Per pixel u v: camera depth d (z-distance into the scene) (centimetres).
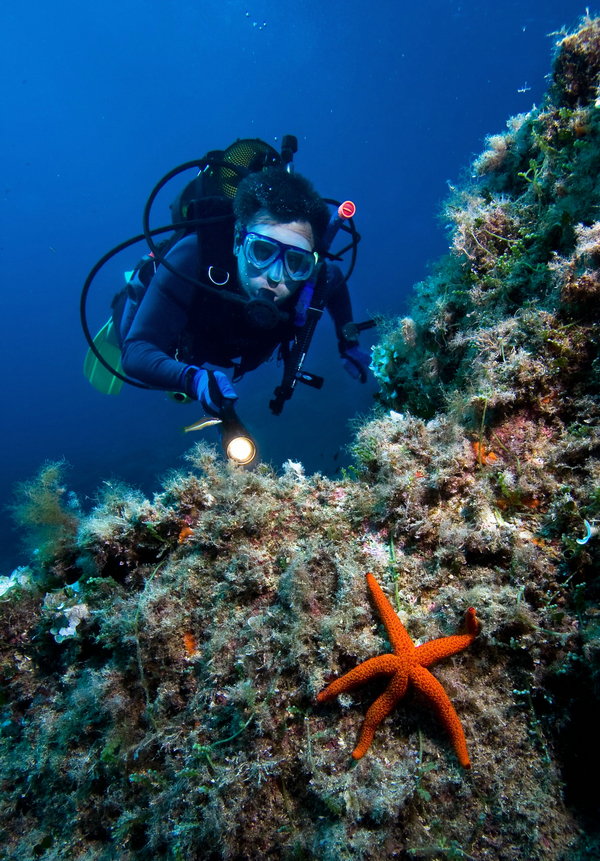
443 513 209
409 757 166
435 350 294
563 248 233
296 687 186
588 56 232
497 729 168
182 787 185
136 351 372
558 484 201
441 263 304
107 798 211
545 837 155
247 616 206
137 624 215
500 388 220
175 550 246
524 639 171
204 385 292
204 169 426
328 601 197
